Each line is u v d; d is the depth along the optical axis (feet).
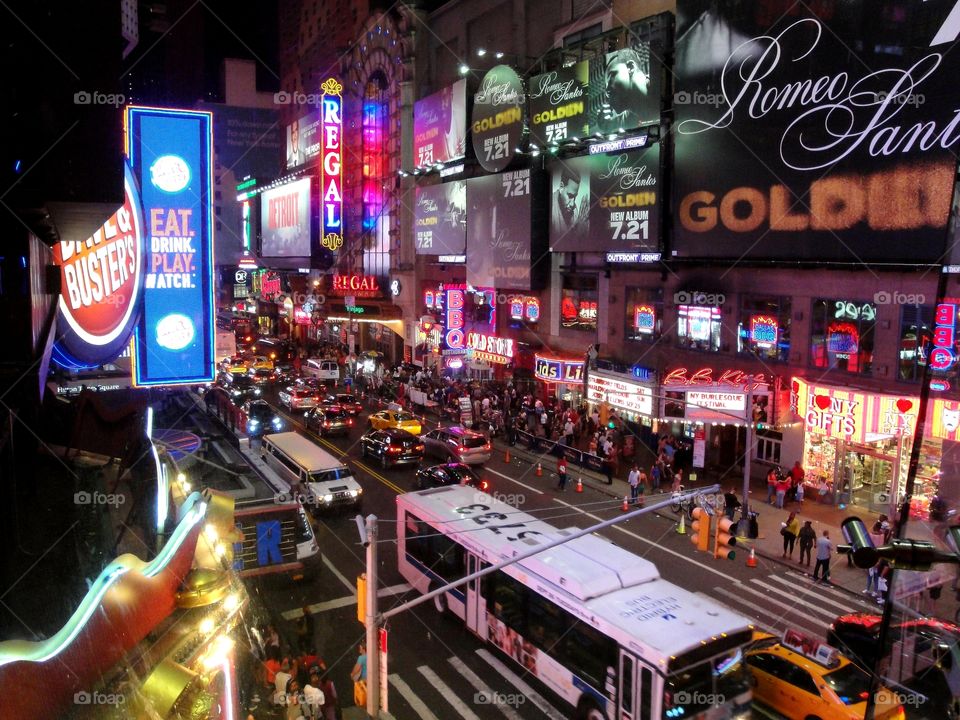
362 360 190.70
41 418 28.73
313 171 254.88
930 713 28.17
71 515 25.68
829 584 72.69
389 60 204.44
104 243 27.81
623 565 55.06
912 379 83.35
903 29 81.25
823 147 90.27
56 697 17.39
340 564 77.87
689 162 107.65
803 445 97.04
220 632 26.86
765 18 95.71
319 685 50.75
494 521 66.54
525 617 56.59
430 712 52.70
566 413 128.88
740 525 83.92
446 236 172.65
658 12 117.80
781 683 51.83
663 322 118.32
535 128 138.41
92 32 21.85
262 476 99.09
